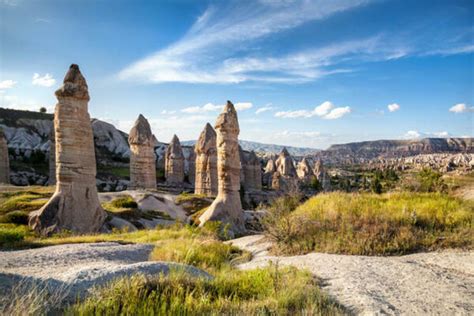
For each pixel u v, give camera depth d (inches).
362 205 598.2
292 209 712.4
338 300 255.0
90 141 1032.8
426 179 874.1
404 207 536.1
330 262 379.9
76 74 1003.3
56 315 218.7
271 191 2684.5
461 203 578.9
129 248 582.2
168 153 2620.6
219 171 1138.0
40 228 916.0
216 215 1080.8
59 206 958.4
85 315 209.5
